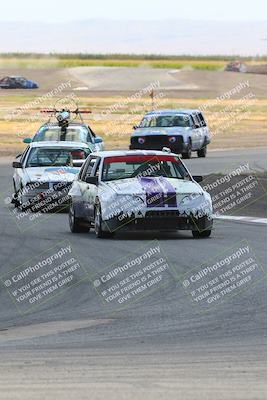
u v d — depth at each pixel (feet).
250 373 51.80
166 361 55.57
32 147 170.50
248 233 128.88
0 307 84.28
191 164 253.03
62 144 171.73
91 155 135.64
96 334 67.92
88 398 45.50
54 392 46.78
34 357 57.11
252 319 72.79
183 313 76.79
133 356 57.47
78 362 55.21
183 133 273.54
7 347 62.13
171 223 122.31
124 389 47.52
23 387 48.03
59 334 68.33
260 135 395.34
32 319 77.66
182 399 45.44
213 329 69.05
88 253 111.14
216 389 47.60
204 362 55.26
